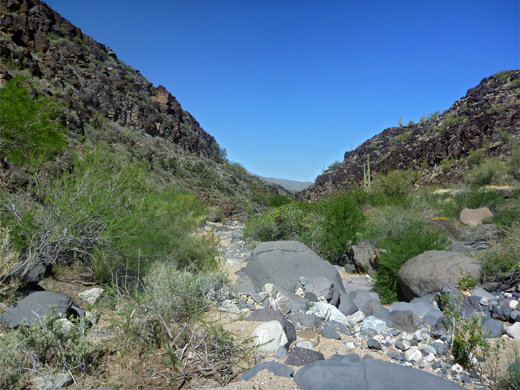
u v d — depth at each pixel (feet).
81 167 17.60
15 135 19.99
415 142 217.56
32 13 112.88
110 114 101.81
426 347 11.92
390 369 8.99
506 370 10.21
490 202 44.55
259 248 21.44
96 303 13.73
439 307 16.06
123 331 10.53
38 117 21.02
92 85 102.42
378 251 24.20
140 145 91.35
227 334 11.12
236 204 98.17
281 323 12.87
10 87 21.17
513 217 29.43
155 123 125.70
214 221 62.03
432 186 136.56
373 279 21.34
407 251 20.70
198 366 9.66
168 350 9.62
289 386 8.84
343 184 230.07
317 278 18.11
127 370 9.08
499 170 109.29
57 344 9.02
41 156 19.20
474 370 10.30
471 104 214.90
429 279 17.34
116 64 142.72
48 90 59.88
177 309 12.52
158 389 8.52
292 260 20.25
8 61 58.80
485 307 14.97
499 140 146.10
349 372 8.96
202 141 177.17
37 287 13.80
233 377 9.52
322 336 13.25
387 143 308.81
